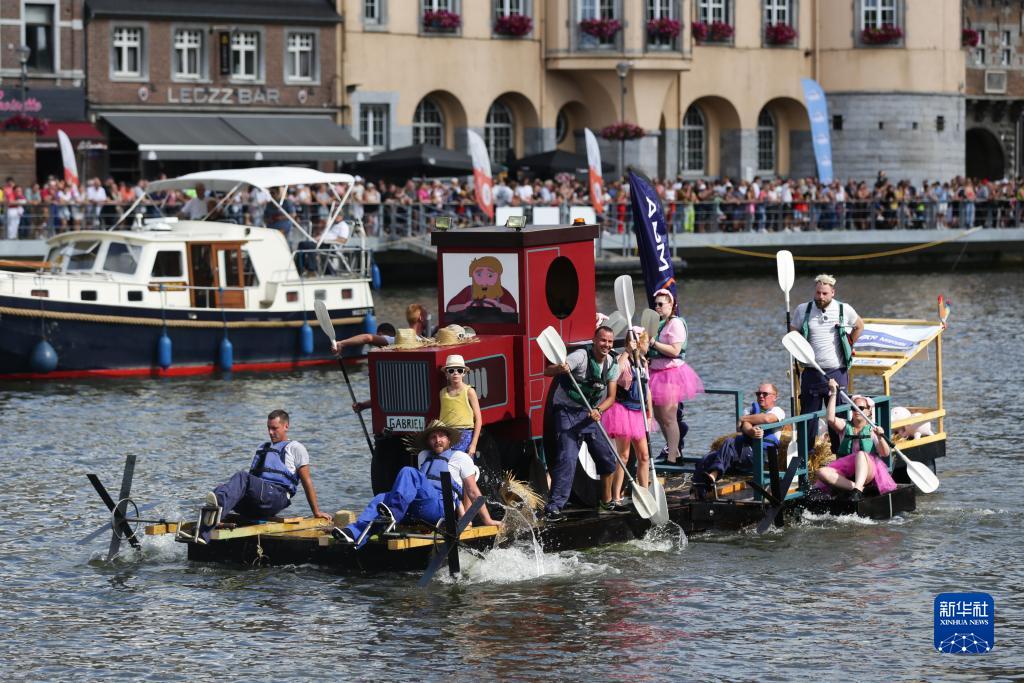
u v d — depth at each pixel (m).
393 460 34.06
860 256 110.62
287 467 34.16
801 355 37.34
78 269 63.66
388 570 32.25
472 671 27.30
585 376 33.97
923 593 31.48
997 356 64.88
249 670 27.44
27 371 61.22
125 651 28.41
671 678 27.00
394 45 114.69
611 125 114.50
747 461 36.97
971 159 148.00
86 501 39.25
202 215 71.88
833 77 130.38
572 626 29.47
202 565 33.25
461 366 32.75
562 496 33.91
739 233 105.19
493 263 34.47
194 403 55.28
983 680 26.98
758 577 32.41
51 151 102.50
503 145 122.69
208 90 106.62
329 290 66.94
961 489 40.00
